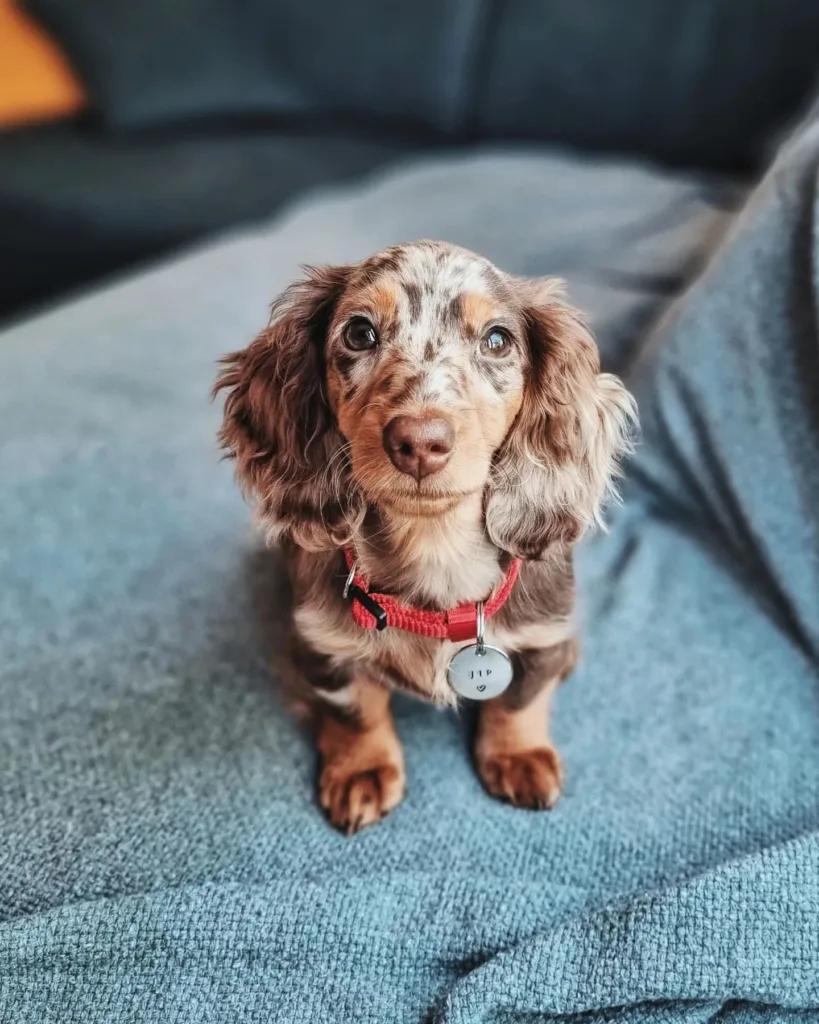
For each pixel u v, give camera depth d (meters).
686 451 0.45
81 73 1.06
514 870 0.32
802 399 0.40
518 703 0.35
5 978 0.28
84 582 0.45
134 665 0.40
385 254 0.33
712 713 0.38
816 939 0.27
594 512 0.35
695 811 0.34
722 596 0.43
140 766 0.36
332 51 1.06
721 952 0.27
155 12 1.05
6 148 1.02
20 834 0.33
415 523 0.33
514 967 0.27
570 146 0.96
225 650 0.41
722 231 0.59
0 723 0.37
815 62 0.80
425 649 0.34
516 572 0.33
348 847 0.33
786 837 0.33
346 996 0.28
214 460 0.53
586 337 0.35
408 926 0.29
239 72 1.08
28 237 0.98
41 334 0.65
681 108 0.88
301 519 0.34
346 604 0.34
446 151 1.03
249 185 0.97
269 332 0.35
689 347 0.44
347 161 1.02
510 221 0.70
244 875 0.32
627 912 0.28
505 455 0.34
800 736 0.37
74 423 0.55
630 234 0.65
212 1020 0.27
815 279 0.38
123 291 0.70
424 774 0.36
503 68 0.98
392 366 0.31
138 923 0.28
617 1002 0.27
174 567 0.46
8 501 0.49
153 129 1.07
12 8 1.08
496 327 0.33
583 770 0.36
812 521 0.40
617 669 0.40
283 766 0.36
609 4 0.90
